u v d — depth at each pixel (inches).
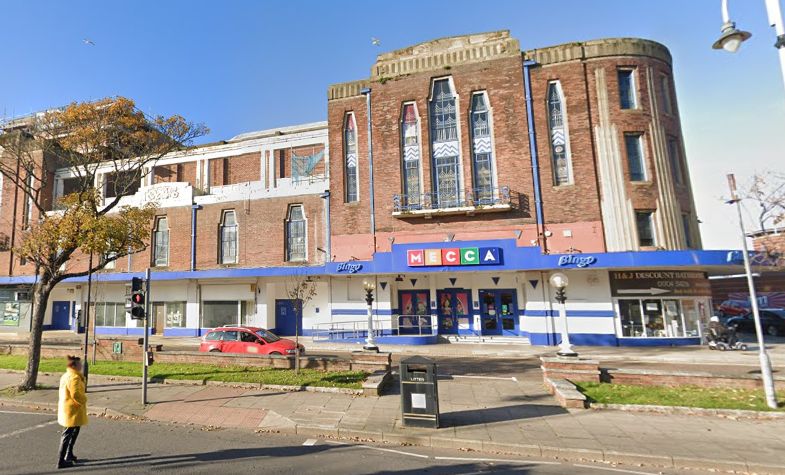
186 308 1125.7
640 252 774.5
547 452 291.1
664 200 854.5
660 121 892.0
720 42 350.0
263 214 1085.8
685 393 412.2
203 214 1133.1
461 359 722.8
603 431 324.5
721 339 762.2
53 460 277.4
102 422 369.7
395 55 1011.9
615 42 899.4
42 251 506.9
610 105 880.9
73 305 1286.9
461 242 888.9
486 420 353.4
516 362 679.7
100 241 475.2
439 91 986.1
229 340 676.1
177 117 677.9
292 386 458.3
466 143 937.5
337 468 266.1
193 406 404.5
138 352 641.0
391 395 435.5
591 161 869.2
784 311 989.2
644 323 829.8
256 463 273.7
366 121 1008.2
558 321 856.9
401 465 272.4
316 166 1154.7
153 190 1183.6
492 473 261.1
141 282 431.5
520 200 888.9
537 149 898.1
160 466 267.6
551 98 919.0
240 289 1093.8
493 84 941.2
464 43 975.6
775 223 1078.4
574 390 402.9
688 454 279.0
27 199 1295.5
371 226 963.3
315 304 1075.9
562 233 861.2
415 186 962.1
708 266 800.3
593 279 850.8
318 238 1031.6
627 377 452.4
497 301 971.9
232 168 1246.3
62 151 740.0
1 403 437.7
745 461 266.8
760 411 356.8
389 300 954.1
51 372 557.6
